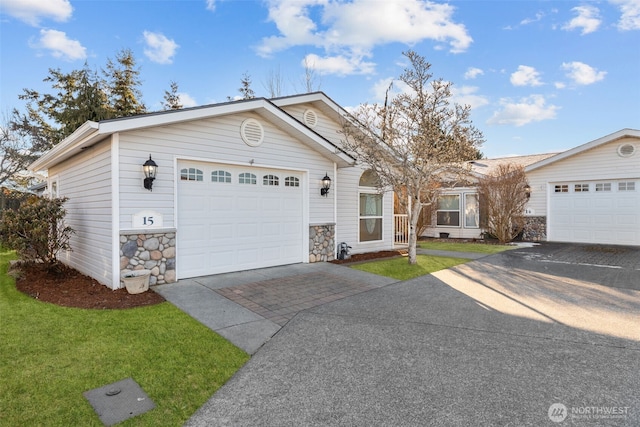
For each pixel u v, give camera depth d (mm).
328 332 4234
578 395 2814
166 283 6301
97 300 5270
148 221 6043
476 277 7438
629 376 3123
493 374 3176
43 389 2846
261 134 7598
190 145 6531
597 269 8203
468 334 4188
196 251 6777
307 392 2887
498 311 5082
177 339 3902
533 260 9602
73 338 3871
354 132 9094
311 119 10141
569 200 13758
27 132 19078
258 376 3156
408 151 8234
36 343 3730
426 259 9727
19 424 2395
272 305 5270
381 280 7098
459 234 16031
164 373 3158
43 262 7527
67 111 17969
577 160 13461
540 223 14406
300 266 8242
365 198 11125
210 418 2533
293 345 3846
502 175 13734
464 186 15789
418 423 2465
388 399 2773
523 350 3713
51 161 8578
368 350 3719
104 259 6164
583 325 4477
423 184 8594
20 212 6949
